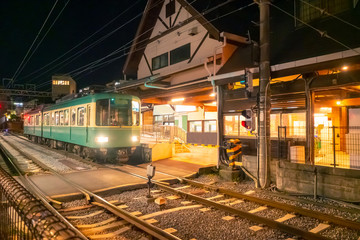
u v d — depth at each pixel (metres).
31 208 2.62
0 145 22.98
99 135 12.53
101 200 6.93
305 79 8.74
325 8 9.42
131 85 15.31
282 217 6.06
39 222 2.38
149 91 16.17
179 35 14.79
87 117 12.99
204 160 13.59
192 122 21.53
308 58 8.17
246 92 8.98
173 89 14.15
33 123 25.20
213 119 19.62
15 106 63.19
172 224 5.68
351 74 7.69
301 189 7.84
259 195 7.98
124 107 13.35
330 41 8.30
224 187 8.88
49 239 2.13
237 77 10.24
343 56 7.41
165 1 15.94
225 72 10.80
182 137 21.08
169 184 9.09
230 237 5.09
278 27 10.87
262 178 8.63
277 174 8.43
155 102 18.11
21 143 25.48
